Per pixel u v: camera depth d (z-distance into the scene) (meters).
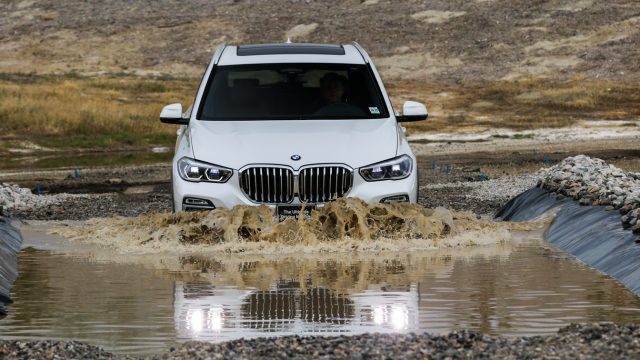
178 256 15.11
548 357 8.07
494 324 10.11
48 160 48.66
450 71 105.56
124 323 10.44
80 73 113.00
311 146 15.80
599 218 16.03
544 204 19.12
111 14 142.38
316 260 14.45
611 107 76.19
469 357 8.20
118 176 37.88
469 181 31.45
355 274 13.26
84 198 27.17
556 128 64.44
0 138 59.25
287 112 16.83
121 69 118.19
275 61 17.55
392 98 84.75
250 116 16.80
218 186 15.67
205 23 135.38
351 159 15.66
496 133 62.25
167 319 10.62
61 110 65.38
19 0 151.50
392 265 13.92
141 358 8.73
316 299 11.64
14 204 24.77
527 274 13.11
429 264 14.00
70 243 16.94
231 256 14.94
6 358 8.55
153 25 136.38
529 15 119.88
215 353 8.55
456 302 11.30
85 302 11.61
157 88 91.50
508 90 87.69
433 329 9.95
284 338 9.12
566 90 84.19
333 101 17.00
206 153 15.91
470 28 118.19
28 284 12.84
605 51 104.88
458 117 71.94
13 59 126.00
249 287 12.47
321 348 8.62
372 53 115.00
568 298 11.45
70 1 149.25
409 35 119.19
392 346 8.61
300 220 15.52
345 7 134.38
